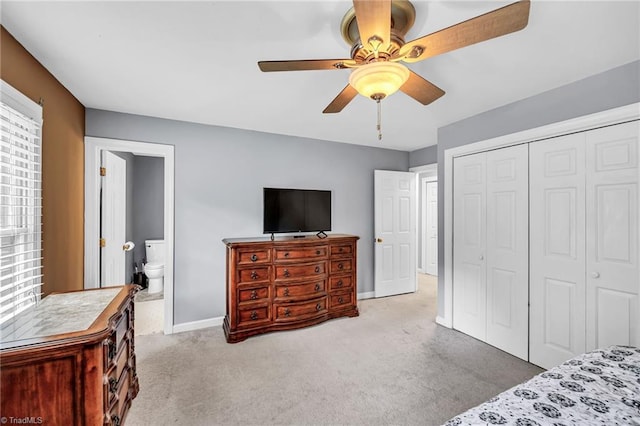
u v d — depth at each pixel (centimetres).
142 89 224
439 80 212
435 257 590
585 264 210
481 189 283
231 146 327
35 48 166
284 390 202
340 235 364
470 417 99
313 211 349
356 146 416
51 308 152
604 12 139
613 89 193
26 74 166
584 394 109
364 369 229
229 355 251
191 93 232
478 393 200
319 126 325
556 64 189
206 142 314
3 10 133
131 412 179
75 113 238
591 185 206
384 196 430
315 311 319
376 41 116
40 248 173
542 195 235
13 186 141
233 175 328
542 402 105
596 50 173
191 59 181
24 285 163
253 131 340
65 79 205
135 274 452
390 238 436
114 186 322
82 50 169
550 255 230
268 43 163
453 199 312
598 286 203
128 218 437
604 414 97
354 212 414
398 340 282
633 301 187
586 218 209
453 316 311
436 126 326
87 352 123
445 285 317
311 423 171
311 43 163
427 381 214
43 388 118
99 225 277
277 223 325
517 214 253
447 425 97
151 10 136
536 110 236
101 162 286
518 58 182
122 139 274
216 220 318
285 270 301
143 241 472
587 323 208
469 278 294
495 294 270
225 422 172
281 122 310
